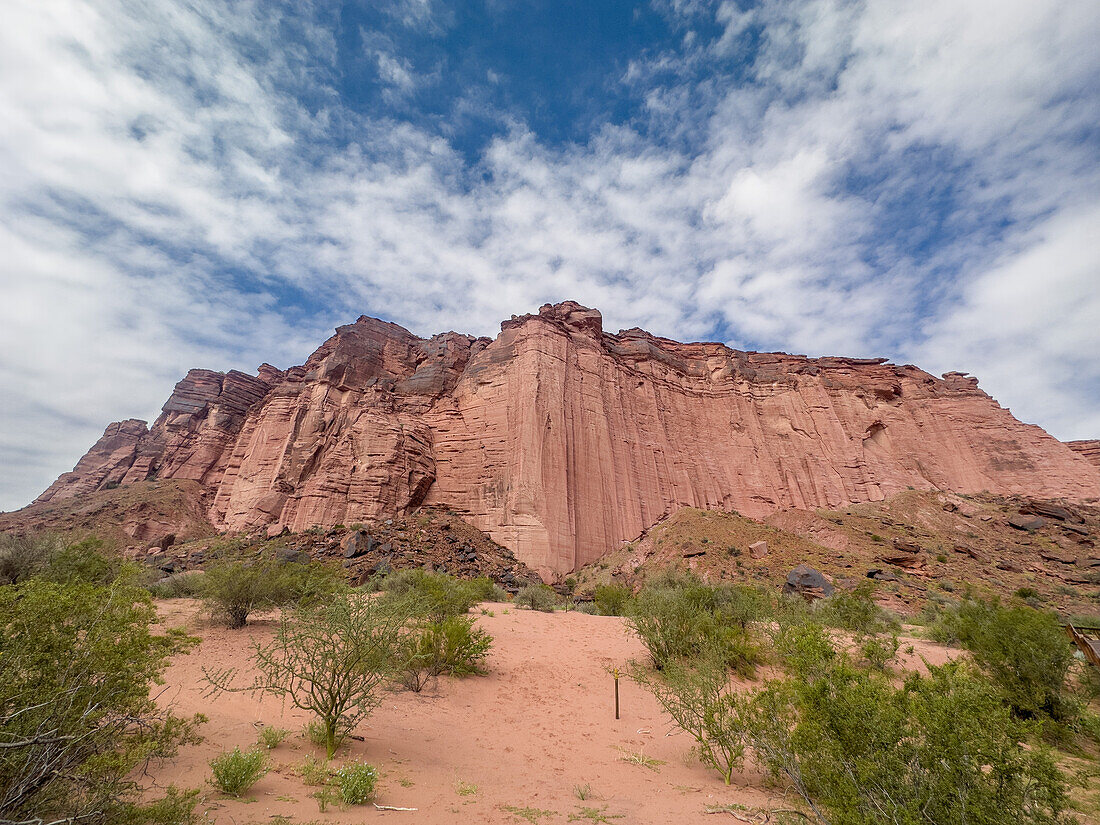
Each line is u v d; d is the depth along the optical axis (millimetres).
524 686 11570
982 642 10516
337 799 5172
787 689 6195
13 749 3463
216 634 12875
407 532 45906
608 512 55500
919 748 4055
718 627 12719
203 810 4410
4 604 4043
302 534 46781
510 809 5539
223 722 7207
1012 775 3879
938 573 43312
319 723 7711
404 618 7840
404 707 9367
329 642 6949
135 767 5137
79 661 4055
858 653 12414
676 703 8844
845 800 4188
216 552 41406
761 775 7234
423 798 5609
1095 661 10164
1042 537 52938
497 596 29438
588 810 5633
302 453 59188
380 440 57312
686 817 5527
